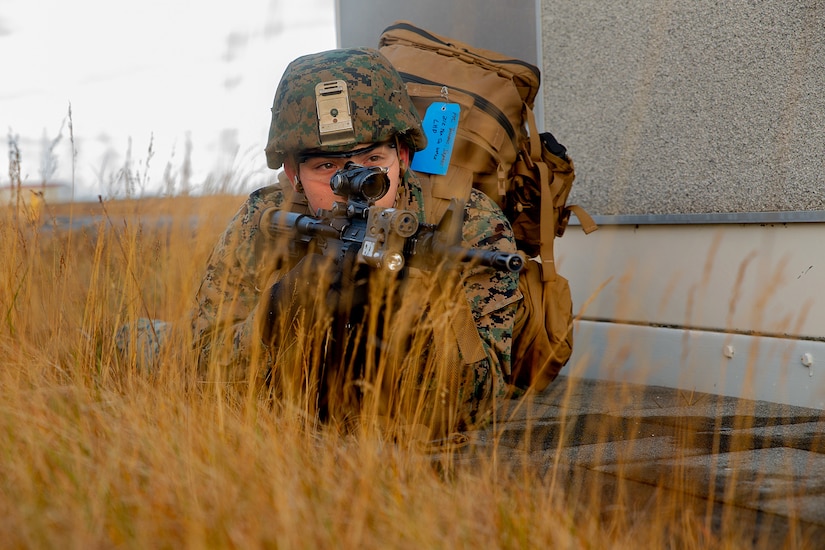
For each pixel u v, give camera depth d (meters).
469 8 9.73
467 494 4.17
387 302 5.07
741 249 7.21
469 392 5.85
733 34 7.24
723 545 3.94
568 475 5.11
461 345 5.65
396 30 7.91
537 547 3.75
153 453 4.36
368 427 5.20
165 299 7.83
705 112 7.48
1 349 6.32
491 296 6.06
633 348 7.80
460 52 7.45
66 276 7.14
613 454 5.54
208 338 6.36
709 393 7.35
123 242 7.54
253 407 5.36
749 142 7.17
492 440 5.96
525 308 6.70
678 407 6.82
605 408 6.84
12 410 4.86
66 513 3.71
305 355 5.45
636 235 8.02
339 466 4.68
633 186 8.08
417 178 6.40
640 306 7.92
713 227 7.40
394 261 4.96
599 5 8.35
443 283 5.41
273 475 4.14
